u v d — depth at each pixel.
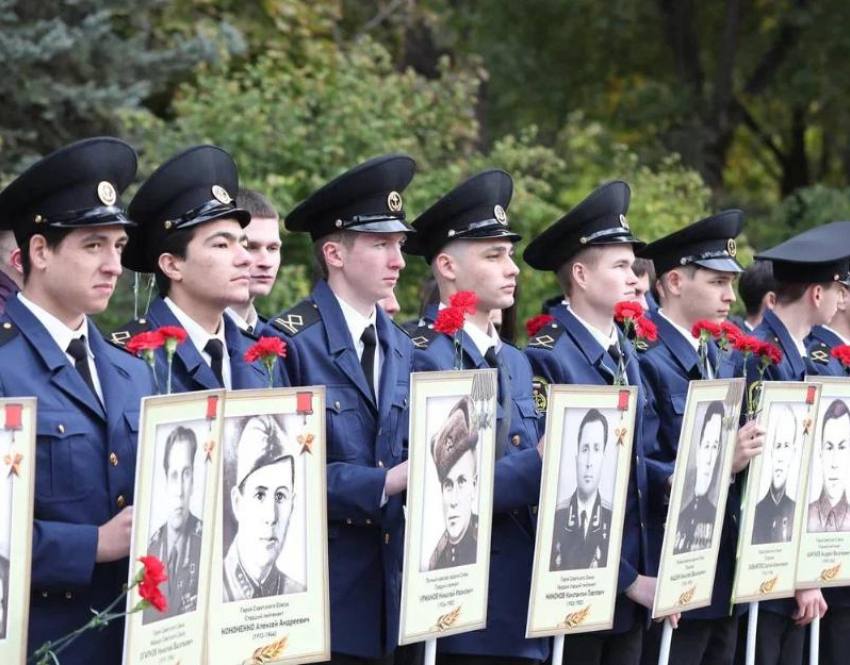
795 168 27.75
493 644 6.16
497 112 25.03
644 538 6.64
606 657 6.70
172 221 5.20
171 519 4.52
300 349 5.69
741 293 9.05
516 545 6.21
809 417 7.14
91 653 4.68
